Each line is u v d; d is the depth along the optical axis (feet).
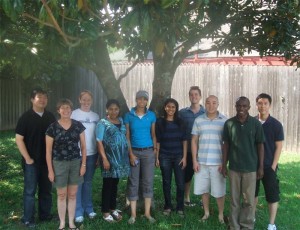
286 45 17.37
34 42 14.83
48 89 44.39
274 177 16.51
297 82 34.81
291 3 16.44
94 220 18.02
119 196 22.06
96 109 45.32
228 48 20.12
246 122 15.94
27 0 11.73
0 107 43.88
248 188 16.14
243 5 17.89
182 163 18.49
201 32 18.42
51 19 10.96
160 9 10.93
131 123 17.94
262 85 36.11
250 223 16.46
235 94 37.27
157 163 18.66
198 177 17.97
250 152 15.96
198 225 17.38
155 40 12.98
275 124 16.49
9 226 17.34
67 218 18.19
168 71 19.63
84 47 16.21
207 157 17.60
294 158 32.91
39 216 18.10
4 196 22.03
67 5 10.75
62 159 16.20
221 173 17.43
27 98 46.01
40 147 17.17
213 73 38.14
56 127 16.20
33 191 17.25
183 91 39.52
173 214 18.62
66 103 16.15
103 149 17.25
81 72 45.50
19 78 42.06
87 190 18.22
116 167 17.20
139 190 19.42
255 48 19.72
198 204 20.86
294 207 20.22
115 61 44.32
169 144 18.42
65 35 11.51
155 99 19.92
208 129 17.62
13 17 9.83
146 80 41.78
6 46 14.23
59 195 16.55
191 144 18.67
